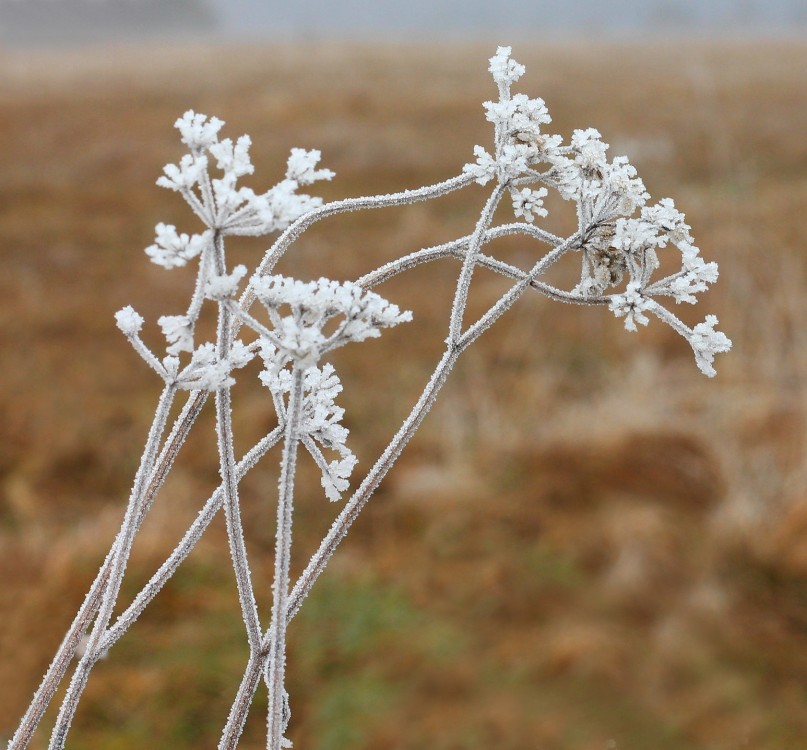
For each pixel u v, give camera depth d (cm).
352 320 64
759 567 426
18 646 395
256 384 646
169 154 1480
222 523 491
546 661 382
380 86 2170
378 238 1029
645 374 593
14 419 600
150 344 759
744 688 368
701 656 383
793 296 599
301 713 373
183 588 433
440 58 3008
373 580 436
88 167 1421
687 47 3481
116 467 564
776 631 395
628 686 371
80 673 71
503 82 85
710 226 895
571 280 825
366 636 402
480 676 380
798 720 354
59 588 418
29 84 2330
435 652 391
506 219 1072
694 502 479
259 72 2528
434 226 1059
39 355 723
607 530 452
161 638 406
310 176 62
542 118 83
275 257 74
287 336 62
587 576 432
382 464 75
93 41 6606
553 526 465
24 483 536
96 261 990
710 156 1326
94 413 623
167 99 2016
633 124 1602
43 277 929
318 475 536
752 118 1631
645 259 82
